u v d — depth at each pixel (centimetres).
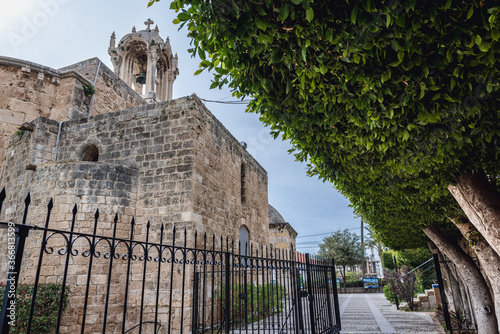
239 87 447
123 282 951
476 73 301
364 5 258
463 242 997
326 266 815
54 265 905
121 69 2066
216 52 386
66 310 847
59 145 1257
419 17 271
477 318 739
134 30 2148
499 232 422
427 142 400
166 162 1084
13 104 1464
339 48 312
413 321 1026
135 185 1081
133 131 1166
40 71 1531
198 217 1039
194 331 591
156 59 2006
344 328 926
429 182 513
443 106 333
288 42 329
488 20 261
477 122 375
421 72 304
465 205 468
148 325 916
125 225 1012
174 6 333
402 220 798
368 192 642
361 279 3388
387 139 413
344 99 364
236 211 1398
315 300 712
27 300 782
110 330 884
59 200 974
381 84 329
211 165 1202
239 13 297
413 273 1473
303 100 419
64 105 1510
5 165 1356
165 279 949
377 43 288
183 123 1105
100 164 1030
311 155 608
